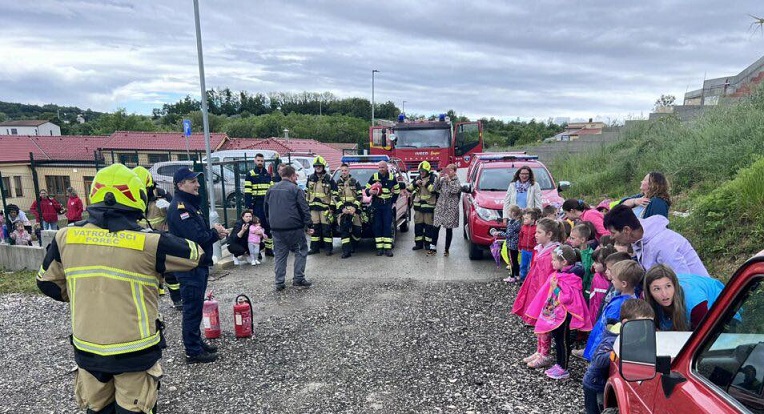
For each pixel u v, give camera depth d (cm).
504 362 473
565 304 421
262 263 893
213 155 1808
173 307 655
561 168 1788
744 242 587
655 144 1259
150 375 302
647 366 184
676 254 377
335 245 1062
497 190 888
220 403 410
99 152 1530
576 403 394
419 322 582
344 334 551
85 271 283
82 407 315
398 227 1175
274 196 696
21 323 629
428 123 1806
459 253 944
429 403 402
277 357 496
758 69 1579
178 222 453
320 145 3950
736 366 165
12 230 1079
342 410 395
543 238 502
